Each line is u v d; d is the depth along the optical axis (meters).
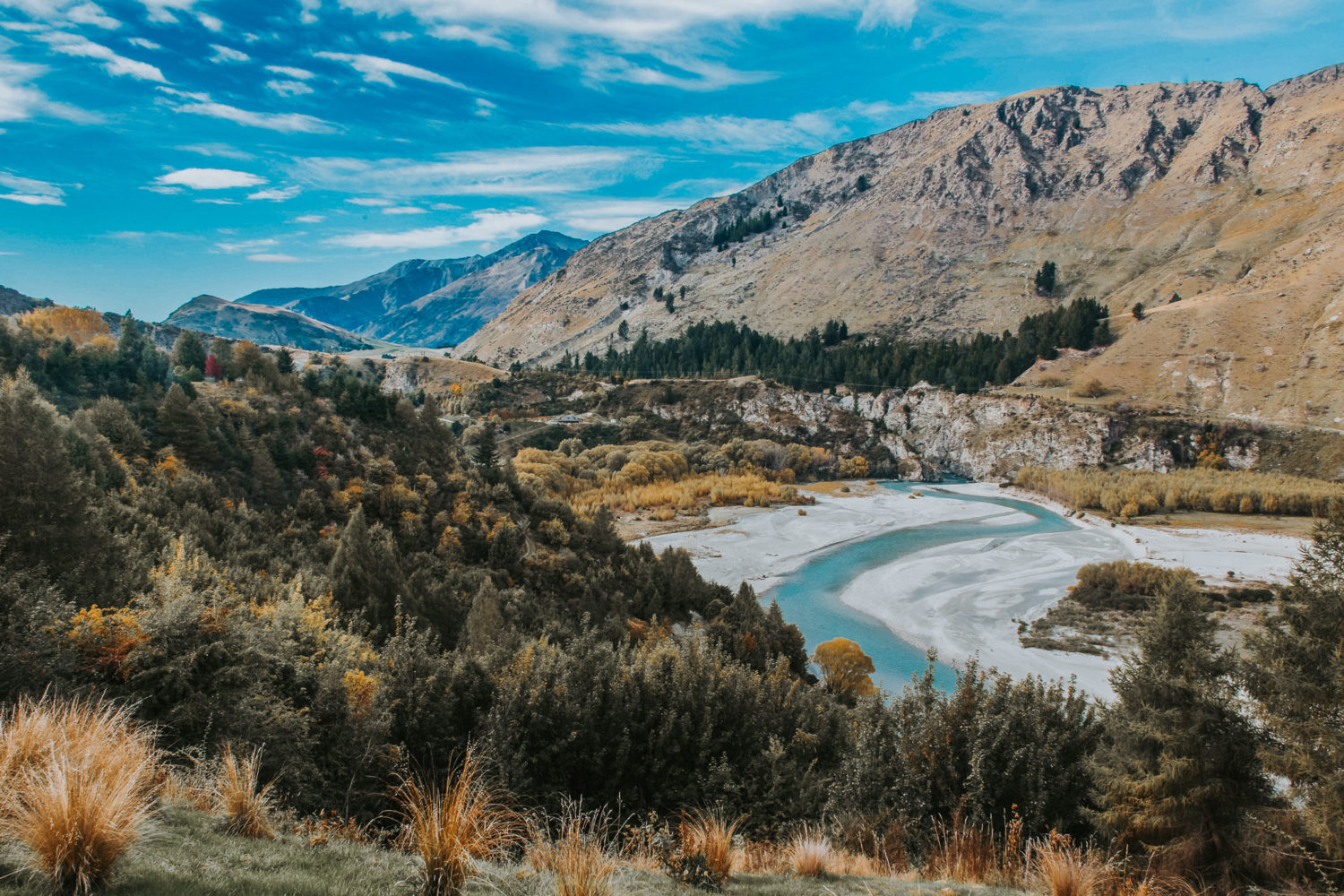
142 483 54.00
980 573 87.00
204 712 12.77
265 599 31.27
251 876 5.82
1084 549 98.62
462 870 6.55
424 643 21.67
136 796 6.84
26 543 21.19
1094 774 13.84
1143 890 10.41
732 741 20.36
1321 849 11.80
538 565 63.12
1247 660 13.98
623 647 25.86
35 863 5.13
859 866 11.52
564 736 18.83
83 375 79.44
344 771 15.34
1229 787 12.72
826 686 49.88
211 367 97.50
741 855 11.11
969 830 12.92
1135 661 15.16
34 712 7.53
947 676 56.16
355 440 80.56
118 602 20.95
